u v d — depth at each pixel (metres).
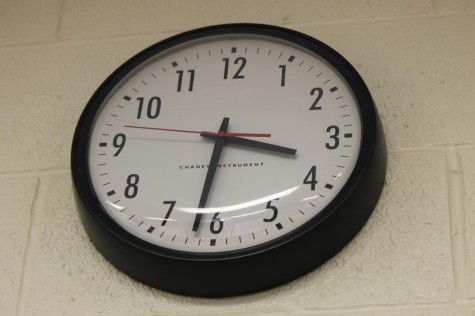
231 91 1.14
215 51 1.19
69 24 1.35
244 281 0.97
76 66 1.30
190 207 1.01
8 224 1.12
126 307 1.01
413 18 1.25
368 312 0.97
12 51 1.34
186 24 1.32
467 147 1.09
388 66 1.20
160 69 1.19
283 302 0.98
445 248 1.00
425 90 1.16
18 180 1.17
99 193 1.05
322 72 1.12
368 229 1.03
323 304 0.98
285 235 0.95
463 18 1.24
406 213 1.04
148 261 0.97
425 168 1.08
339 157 1.02
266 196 1.00
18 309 1.04
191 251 0.96
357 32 1.25
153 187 1.04
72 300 1.03
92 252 1.07
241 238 0.97
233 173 1.04
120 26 1.33
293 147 1.05
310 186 1.00
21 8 1.39
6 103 1.27
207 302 1.00
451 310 0.96
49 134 1.22
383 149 1.05
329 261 1.01
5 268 1.08
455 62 1.19
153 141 1.10
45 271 1.06
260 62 1.16
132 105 1.15
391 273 0.99
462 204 1.04
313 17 1.28
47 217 1.12
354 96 1.07
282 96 1.11
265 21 1.29
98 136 1.12
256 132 1.08
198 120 1.11
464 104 1.14
